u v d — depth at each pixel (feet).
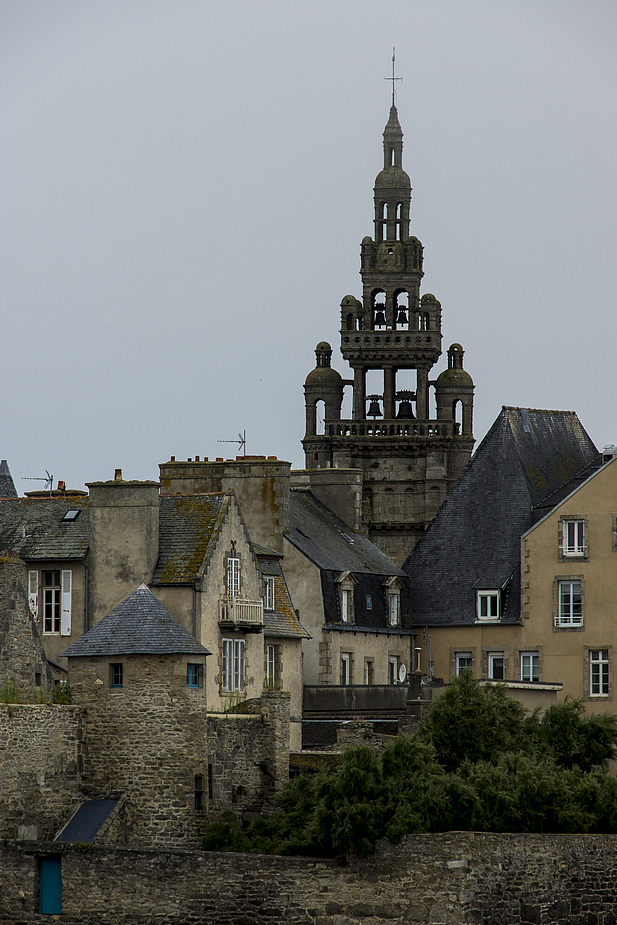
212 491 566.77
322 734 483.92
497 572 589.73
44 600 468.34
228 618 467.11
